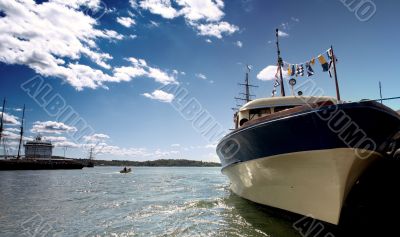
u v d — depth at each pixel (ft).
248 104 43.83
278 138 31.42
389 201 34.40
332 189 29.19
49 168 303.48
